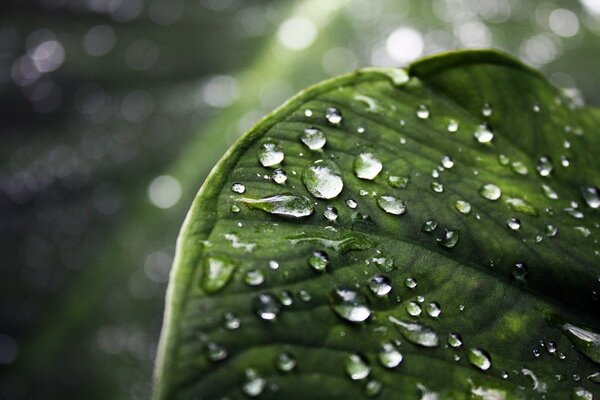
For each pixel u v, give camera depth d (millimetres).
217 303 148
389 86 176
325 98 171
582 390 157
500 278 164
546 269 167
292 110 168
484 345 158
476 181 172
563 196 177
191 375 144
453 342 156
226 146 321
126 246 298
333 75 344
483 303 161
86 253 295
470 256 164
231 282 150
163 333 146
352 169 166
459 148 174
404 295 157
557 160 180
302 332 149
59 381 260
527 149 180
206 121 332
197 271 150
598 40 351
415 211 165
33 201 307
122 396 261
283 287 152
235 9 372
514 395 154
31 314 276
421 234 163
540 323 162
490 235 166
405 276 159
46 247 296
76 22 361
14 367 260
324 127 168
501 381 155
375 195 164
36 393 255
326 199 161
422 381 151
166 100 342
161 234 301
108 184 315
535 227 170
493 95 181
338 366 148
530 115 182
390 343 152
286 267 153
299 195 160
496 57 182
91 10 362
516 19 361
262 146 164
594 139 185
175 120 335
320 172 163
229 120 330
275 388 146
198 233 153
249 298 150
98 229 303
